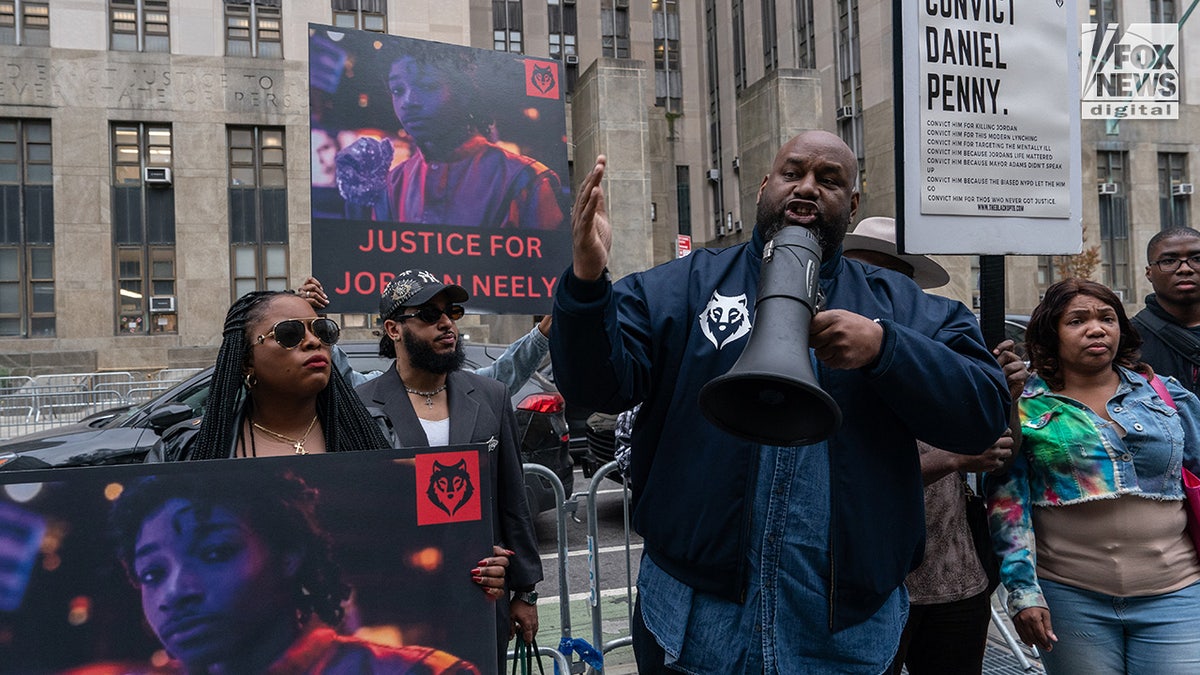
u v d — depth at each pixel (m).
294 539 1.62
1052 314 2.56
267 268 22.80
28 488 1.46
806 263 1.38
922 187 2.07
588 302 1.49
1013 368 2.16
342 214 3.57
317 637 1.61
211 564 1.55
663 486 1.72
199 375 6.18
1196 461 2.53
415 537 1.70
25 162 21.72
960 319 1.79
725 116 38.31
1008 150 2.16
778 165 1.75
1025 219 2.18
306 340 1.92
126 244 22.14
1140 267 29.47
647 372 1.72
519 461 3.09
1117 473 2.42
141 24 22.31
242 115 22.67
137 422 5.91
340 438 2.04
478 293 3.81
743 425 1.30
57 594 1.46
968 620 2.46
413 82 3.74
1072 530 2.50
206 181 22.42
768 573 1.65
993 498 2.53
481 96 3.88
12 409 13.70
